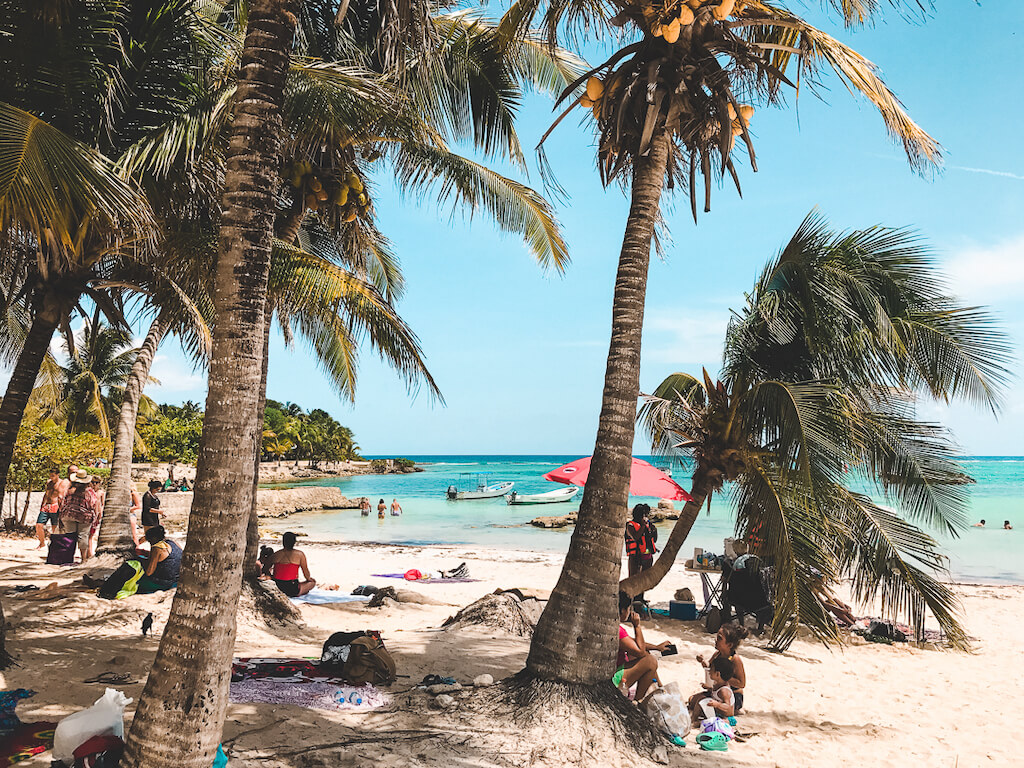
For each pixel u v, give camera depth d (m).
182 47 7.17
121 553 11.88
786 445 6.32
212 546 3.48
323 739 4.79
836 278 7.18
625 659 6.36
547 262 10.83
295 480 85.62
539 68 11.03
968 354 7.46
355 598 12.25
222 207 3.75
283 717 5.14
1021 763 5.77
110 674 5.80
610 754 5.00
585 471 8.63
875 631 10.66
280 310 10.59
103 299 7.85
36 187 4.22
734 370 7.57
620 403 5.91
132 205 4.97
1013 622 12.40
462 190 9.81
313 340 12.62
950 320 7.61
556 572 17.95
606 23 7.00
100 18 6.20
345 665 6.16
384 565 18.86
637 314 6.06
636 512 11.11
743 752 5.62
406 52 5.68
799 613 6.14
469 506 51.03
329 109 7.18
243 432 3.61
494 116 9.88
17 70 5.79
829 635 6.16
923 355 7.65
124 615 7.82
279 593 9.38
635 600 10.85
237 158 3.74
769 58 7.27
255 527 9.32
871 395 7.50
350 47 8.93
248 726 4.92
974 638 10.95
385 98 7.18
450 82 9.38
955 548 25.30
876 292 7.62
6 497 19.27
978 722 6.89
